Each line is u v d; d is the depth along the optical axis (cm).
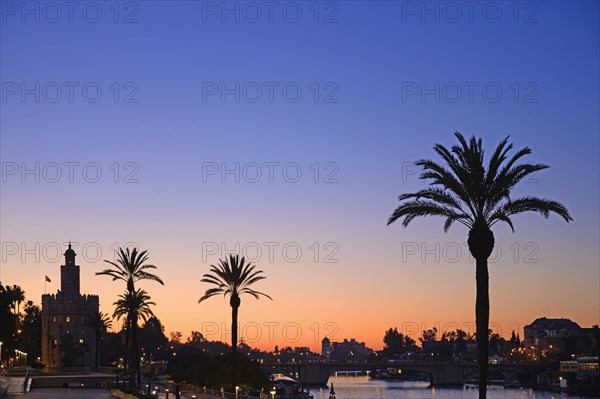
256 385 12288
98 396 10819
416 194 5581
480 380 5375
